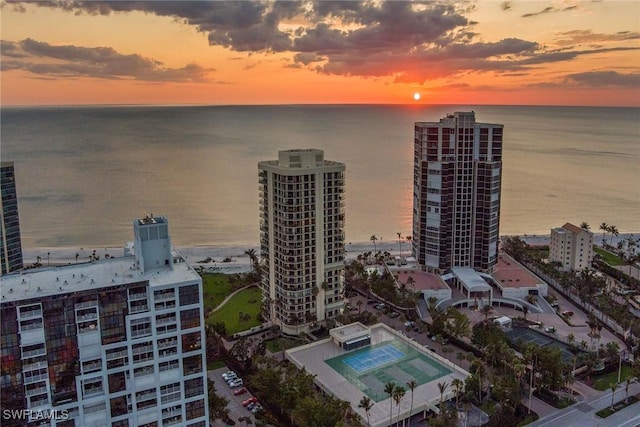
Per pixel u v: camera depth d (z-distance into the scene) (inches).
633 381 5851.4
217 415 4992.6
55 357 3855.8
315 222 6948.8
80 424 4001.0
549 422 5167.3
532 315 7741.1
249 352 6481.3
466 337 6953.7
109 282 4015.8
